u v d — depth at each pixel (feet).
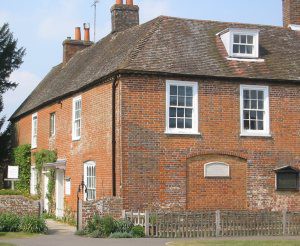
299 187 83.41
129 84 76.95
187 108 79.46
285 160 83.10
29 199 74.74
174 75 78.54
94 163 84.02
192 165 78.69
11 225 71.72
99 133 82.48
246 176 81.00
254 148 81.71
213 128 80.02
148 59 79.25
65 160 95.40
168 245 59.36
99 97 82.94
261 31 94.17
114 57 86.48
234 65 83.35
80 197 87.40
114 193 77.00
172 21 88.63
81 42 122.11
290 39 94.43
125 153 75.87
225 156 80.33
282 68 85.87
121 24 101.55
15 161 119.96
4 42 138.51
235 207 79.97
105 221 69.51
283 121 83.61
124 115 76.33
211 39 87.30
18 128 127.24
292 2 99.14
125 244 60.54
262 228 74.18
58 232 74.49
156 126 77.51
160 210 76.54
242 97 81.71
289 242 61.77
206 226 71.87
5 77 138.82
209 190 79.05
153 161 76.95
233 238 68.95
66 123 96.02
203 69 80.59
